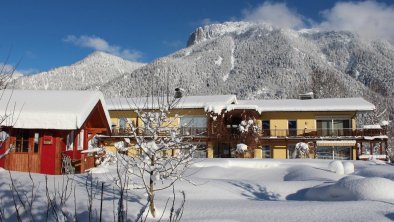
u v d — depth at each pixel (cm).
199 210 930
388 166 2291
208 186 1367
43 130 1648
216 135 3406
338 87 5834
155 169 873
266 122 3866
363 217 825
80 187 1081
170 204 1004
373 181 1159
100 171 1480
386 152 3578
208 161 2534
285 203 1024
